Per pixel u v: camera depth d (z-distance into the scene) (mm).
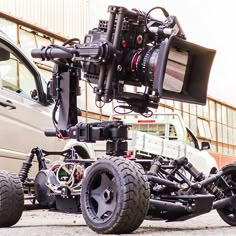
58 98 3836
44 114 6574
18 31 12570
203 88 3518
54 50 3654
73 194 3955
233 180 4223
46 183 4180
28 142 6359
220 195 4086
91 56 3393
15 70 7223
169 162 4090
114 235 3152
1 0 13250
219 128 22516
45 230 3658
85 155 7027
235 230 3793
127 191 3096
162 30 3412
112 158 3242
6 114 6129
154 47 3408
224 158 19266
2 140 6066
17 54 6246
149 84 3424
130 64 3439
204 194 3809
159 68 3254
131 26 3436
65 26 15555
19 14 13859
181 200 3684
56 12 15203
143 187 3156
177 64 3361
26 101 6422
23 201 3926
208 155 12109
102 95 3459
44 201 4238
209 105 21422
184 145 10859
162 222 4750
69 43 3883
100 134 3533
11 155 6156
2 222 3848
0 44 5992
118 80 3443
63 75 3820
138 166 3236
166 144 10070
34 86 7125
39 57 3756
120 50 3426
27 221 4914
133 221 3137
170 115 11570
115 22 3430
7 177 3871
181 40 3264
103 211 3240
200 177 4062
